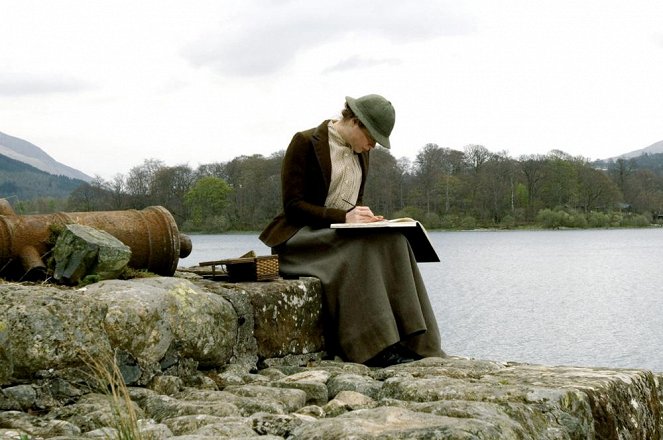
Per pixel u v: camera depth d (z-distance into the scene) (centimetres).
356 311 526
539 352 3173
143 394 357
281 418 299
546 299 5262
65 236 443
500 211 16550
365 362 521
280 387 389
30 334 336
